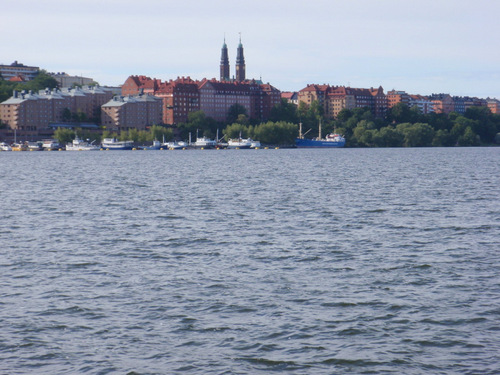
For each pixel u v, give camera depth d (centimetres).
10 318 4753
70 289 5469
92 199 12100
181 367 4000
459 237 7669
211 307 5000
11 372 3934
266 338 4406
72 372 3938
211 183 15888
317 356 4141
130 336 4444
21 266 6278
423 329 4531
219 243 7431
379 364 4031
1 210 10419
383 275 5878
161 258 6638
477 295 5231
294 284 5600
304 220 9175
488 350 4191
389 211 10050
